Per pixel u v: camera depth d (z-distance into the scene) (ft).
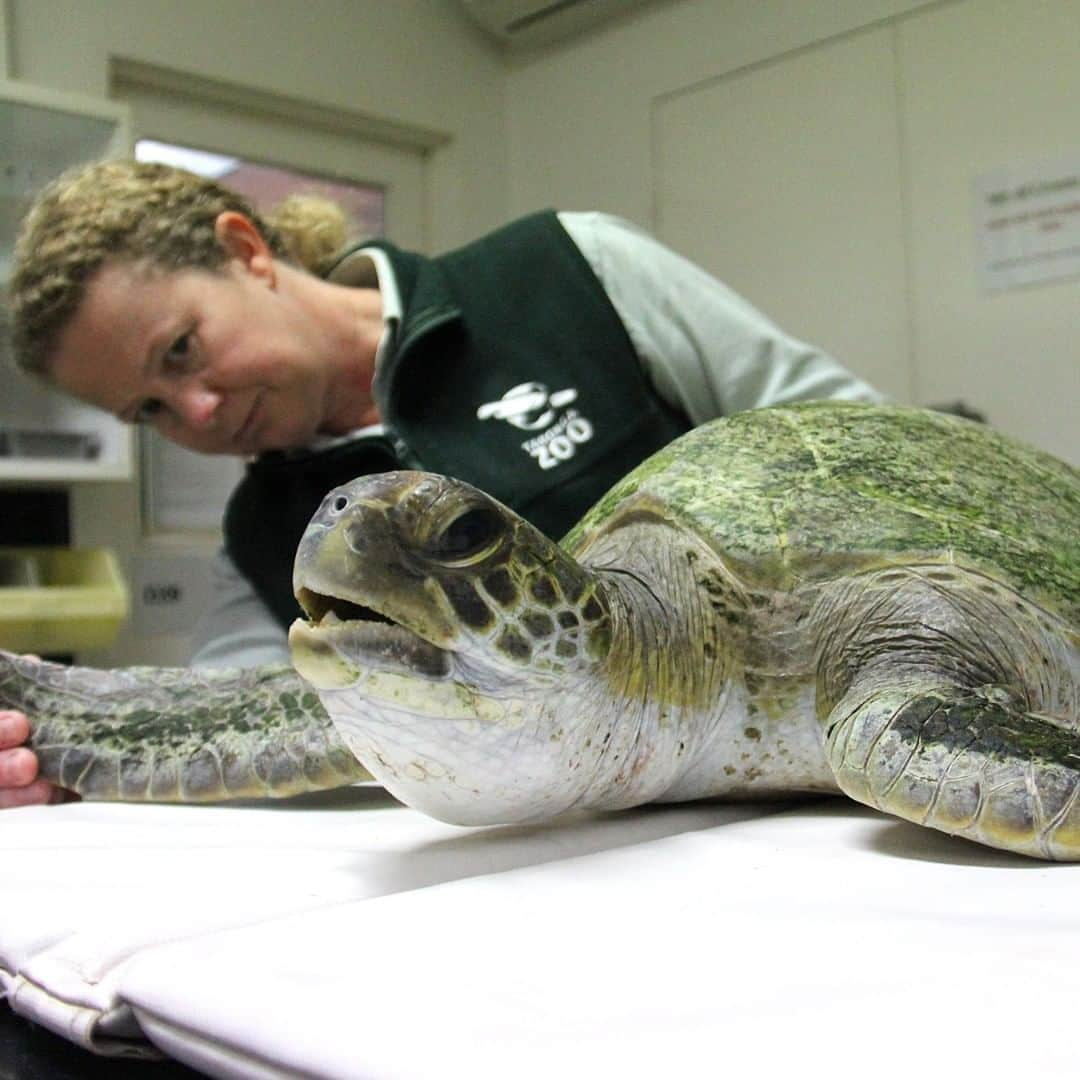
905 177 4.51
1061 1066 0.75
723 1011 0.88
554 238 3.22
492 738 1.48
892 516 1.83
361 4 5.44
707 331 3.11
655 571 1.88
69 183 3.01
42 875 1.48
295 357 3.09
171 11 4.81
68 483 4.53
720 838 1.53
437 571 1.42
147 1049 1.08
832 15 4.68
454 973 0.99
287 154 5.42
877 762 1.45
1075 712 1.82
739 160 5.02
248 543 3.46
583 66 5.63
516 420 3.01
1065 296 4.11
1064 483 2.14
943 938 1.03
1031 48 4.16
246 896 1.34
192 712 2.03
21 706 2.07
